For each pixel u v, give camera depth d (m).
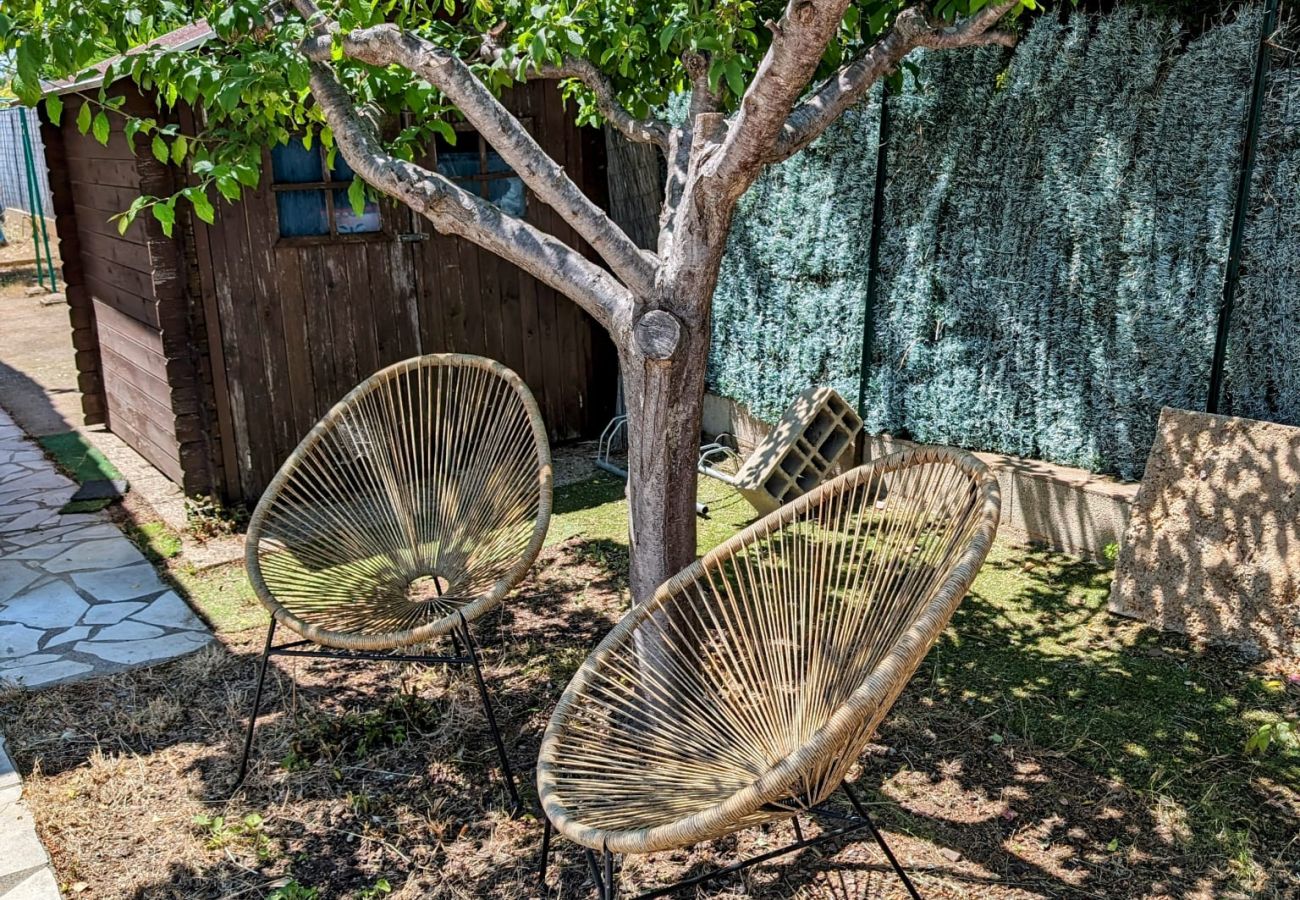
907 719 3.48
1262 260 4.20
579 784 2.50
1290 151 4.07
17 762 3.36
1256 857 2.78
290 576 3.49
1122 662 3.81
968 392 5.21
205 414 5.35
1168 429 4.14
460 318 5.99
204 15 3.33
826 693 2.80
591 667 2.74
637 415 3.09
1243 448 3.93
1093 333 4.71
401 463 3.86
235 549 5.07
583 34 3.41
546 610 4.41
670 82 3.71
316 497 3.72
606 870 2.29
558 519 5.43
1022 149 4.80
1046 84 4.66
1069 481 4.74
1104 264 4.62
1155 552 4.09
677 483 3.13
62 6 2.88
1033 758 3.25
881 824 2.97
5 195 16.70
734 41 3.10
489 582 3.45
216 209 5.16
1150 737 3.34
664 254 3.16
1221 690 3.59
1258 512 3.85
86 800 3.17
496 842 2.98
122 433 6.74
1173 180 4.35
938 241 5.18
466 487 3.80
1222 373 4.36
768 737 2.78
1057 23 4.63
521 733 3.50
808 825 2.97
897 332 5.40
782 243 5.77
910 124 5.13
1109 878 2.73
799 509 2.88
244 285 5.30
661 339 2.93
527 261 3.11
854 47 3.54
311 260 5.46
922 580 2.66
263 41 3.28
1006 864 2.79
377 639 3.03
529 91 5.99
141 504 5.70
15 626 4.30
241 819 3.09
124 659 4.02
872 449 5.64
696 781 2.61
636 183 6.09
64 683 3.84
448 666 3.92
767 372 6.03
